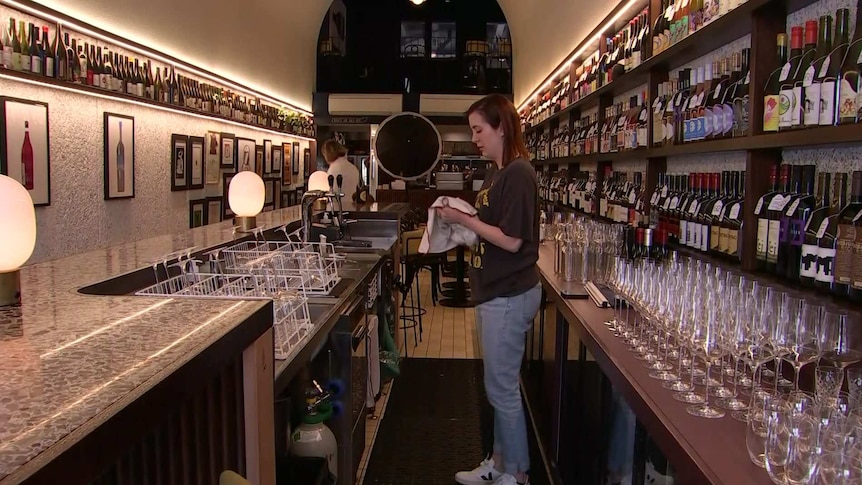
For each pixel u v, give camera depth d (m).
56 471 0.65
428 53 11.08
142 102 4.97
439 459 3.20
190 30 5.92
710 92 2.63
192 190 6.26
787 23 2.20
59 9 4.00
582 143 5.34
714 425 1.32
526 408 3.91
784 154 2.23
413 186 10.55
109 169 4.73
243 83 7.46
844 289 1.73
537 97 8.20
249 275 2.18
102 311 1.24
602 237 3.02
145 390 0.83
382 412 3.81
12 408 0.76
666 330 1.82
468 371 4.61
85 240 4.49
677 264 2.13
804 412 1.13
